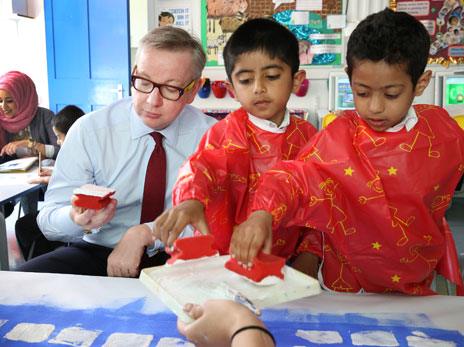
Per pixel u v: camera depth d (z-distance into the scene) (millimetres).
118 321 783
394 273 916
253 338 470
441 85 3545
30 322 778
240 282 671
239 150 998
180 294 639
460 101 3477
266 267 658
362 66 777
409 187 863
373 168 870
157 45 1235
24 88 2717
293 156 1043
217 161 938
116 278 953
